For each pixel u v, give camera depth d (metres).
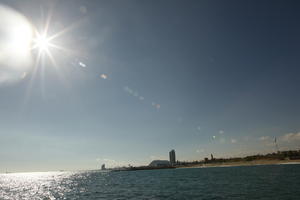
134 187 65.25
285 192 36.41
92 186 79.12
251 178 69.56
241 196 35.41
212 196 37.69
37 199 52.44
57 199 48.34
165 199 38.00
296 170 96.62
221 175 96.62
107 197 45.12
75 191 64.62
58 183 115.19
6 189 90.62
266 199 31.16
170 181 82.31
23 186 105.50
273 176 71.69
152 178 113.75
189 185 61.09
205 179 79.56
